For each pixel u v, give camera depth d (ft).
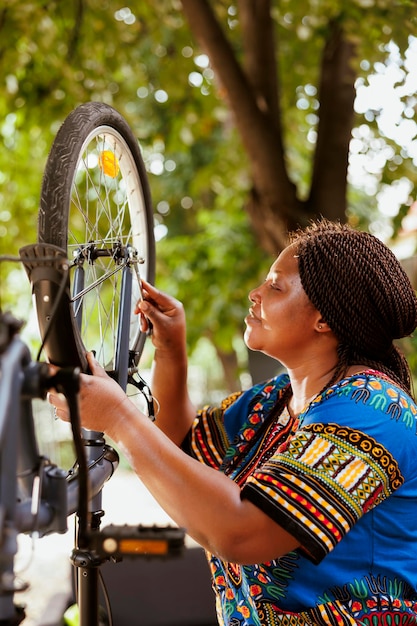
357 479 3.68
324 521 3.55
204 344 38.50
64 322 3.63
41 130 14.53
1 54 13.34
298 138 18.78
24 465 2.99
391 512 3.93
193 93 16.34
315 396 4.13
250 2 11.58
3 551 2.48
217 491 3.59
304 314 4.23
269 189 11.45
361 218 22.65
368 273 4.15
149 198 5.49
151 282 5.52
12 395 2.63
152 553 2.80
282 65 14.70
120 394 3.68
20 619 2.78
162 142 19.71
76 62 14.02
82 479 3.13
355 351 4.31
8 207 16.01
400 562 3.97
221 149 19.11
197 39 11.39
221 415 5.06
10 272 16.78
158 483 3.60
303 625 3.94
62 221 3.74
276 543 3.56
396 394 3.97
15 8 12.59
